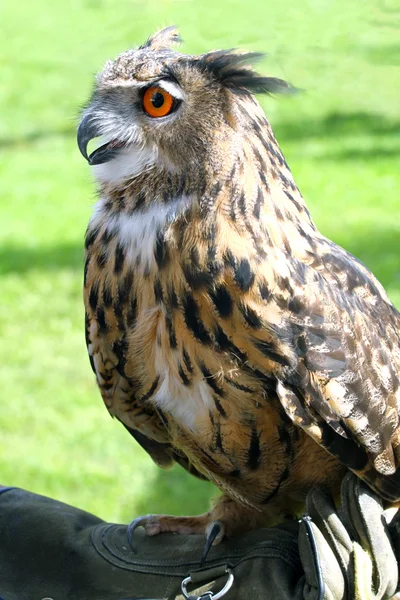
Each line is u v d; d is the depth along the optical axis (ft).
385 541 15.84
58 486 35.29
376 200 64.03
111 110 17.52
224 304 16.28
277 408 17.21
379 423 17.22
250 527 19.34
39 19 115.34
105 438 38.81
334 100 86.07
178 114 16.74
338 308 17.04
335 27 52.90
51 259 56.95
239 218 16.26
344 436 17.01
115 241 17.51
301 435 17.75
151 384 18.11
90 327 18.44
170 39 19.02
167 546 18.19
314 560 15.02
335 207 63.05
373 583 15.51
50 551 18.06
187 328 16.75
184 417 18.02
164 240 16.63
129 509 33.91
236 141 16.39
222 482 19.08
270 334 16.26
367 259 53.62
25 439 38.81
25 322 49.19
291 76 36.14
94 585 17.49
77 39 102.47
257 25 40.57
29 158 77.56
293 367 16.44
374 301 18.39
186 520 19.15
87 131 18.02
